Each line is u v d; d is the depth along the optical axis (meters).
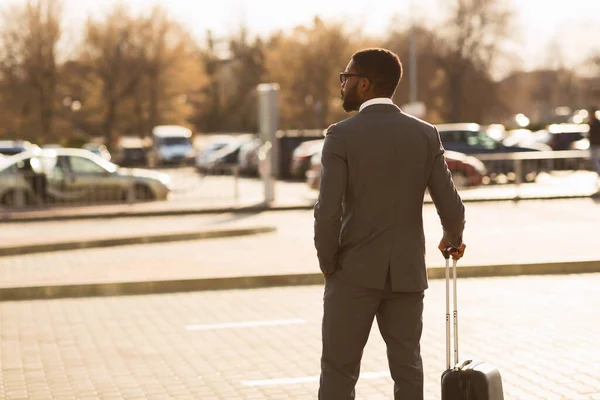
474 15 72.38
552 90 111.69
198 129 99.19
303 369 7.67
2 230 21.02
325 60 71.31
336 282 4.76
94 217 23.39
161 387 7.21
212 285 11.95
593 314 9.65
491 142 33.88
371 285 4.67
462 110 74.12
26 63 70.50
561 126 44.72
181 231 17.95
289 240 17.38
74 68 72.69
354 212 4.71
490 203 24.67
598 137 26.38
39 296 11.52
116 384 7.33
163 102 74.19
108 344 8.81
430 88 73.75
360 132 4.68
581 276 12.24
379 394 6.84
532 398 6.58
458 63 72.81
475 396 4.90
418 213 4.78
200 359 8.12
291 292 11.59
